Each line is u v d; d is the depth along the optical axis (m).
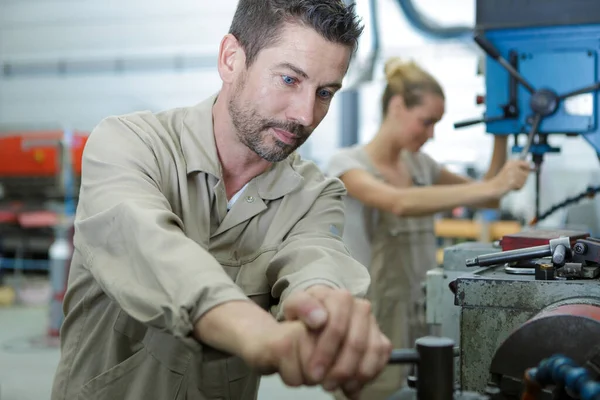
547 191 4.65
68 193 5.00
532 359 0.74
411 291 2.15
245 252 1.12
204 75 7.05
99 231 0.87
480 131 5.57
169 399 1.03
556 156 5.00
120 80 7.34
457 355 0.95
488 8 1.60
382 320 2.11
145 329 1.04
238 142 1.08
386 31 5.66
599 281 0.88
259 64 0.96
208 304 0.72
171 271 0.76
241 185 1.13
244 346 0.66
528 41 1.60
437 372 0.67
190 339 0.72
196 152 1.08
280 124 0.97
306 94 0.95
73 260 1.10
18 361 3.98
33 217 5.29
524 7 1.56
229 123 1.07
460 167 4.96
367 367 0.66
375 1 3.92
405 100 2.15
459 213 4.95
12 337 4.52
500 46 1.63
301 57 0.93
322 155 6.58
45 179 5.28
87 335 1.10
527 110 1.63
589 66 1.55
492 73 1.67
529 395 0.66
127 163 0.98
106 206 0.89
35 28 7.54
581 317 0.72
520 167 1.87
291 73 0.94
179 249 0.79
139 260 0.81
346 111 4.90
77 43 7.40
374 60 3.93
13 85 7.72
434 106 2.15
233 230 1.11
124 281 0.81
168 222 0.84
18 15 7.59
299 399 3.44
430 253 2.25
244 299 0.73
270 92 0.96
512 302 0.89
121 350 1.05
